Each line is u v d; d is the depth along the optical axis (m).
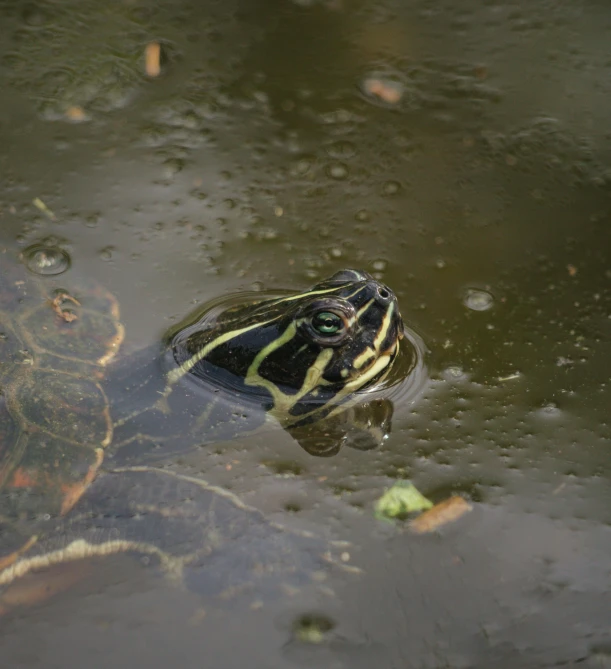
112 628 0.47
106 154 0.55
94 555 0.48
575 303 0.52
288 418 0.50
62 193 0.54
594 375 0.51
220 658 0.46
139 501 0.48
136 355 0.50
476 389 0.50
